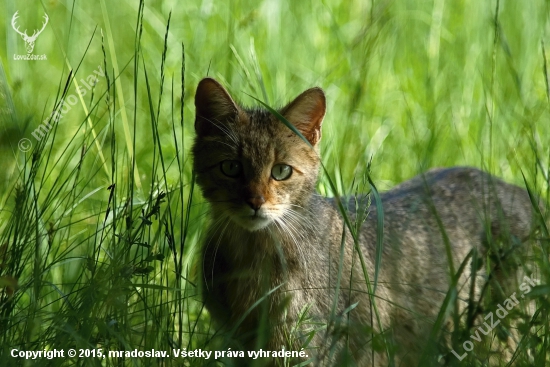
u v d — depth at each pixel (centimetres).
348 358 850
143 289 933
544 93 1418
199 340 969
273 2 1608
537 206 922
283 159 948
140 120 1388
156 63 1485
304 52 1591
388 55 1555
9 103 1117
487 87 1447
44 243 1053
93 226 1125
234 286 953
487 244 945
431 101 1431
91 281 860
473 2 1666
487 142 1349
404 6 1670
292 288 929
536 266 962
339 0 1678
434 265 1042
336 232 991
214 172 959
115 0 1623
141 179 1241
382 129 1402
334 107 1427
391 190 1141
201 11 1566
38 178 1191
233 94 1337
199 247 1019
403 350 1009
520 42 1575
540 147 1259
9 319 841
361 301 974
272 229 941
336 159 1234
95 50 1523
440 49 1578
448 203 1087
